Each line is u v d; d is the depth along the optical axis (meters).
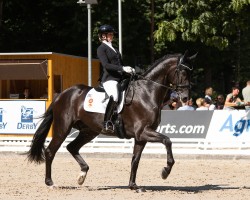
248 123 19.91
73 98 13.59
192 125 20.53
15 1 35.44
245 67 37.97
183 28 24.00
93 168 17.45
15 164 18.61
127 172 16.58
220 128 20.23
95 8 32.69
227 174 15.98
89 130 13.77
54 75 25.62
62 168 17.59
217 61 35.97
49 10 35.75
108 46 13.11
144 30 34.12
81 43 33.62
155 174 16.12
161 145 20.88
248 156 19.20
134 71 13.03
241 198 11.79
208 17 23.09
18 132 23.80
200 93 38.31
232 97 22.38
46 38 36.53
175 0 23.47
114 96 12.93
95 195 12.23
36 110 23.75
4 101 24.00
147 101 12.84
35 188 13.36
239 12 23.05
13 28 36.59
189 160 19.28
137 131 12.77
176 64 12.88
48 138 22.66
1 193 12.57
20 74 24.48
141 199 11.64
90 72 23.81
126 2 32.69
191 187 13.67
